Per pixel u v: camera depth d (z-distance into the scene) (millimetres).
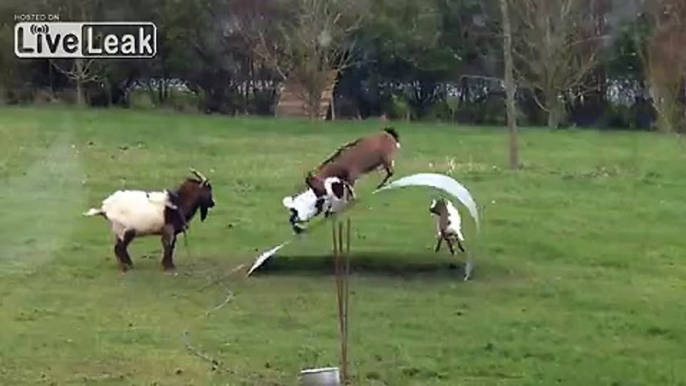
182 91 31109
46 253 12633
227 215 15500
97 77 28312
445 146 26219
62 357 8477
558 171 21531
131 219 11789
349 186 12891
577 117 34594
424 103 34812
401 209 15648
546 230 14656
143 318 9766
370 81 34469
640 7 33500
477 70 34719
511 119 22328
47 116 25016
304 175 18922
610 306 10445
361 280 11344
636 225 15328
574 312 10180
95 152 21625
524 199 17547
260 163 21719
